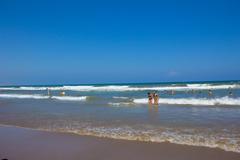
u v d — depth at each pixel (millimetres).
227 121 13516
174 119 14570
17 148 9109
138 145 9055
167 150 8352
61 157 7953
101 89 59750
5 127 13367
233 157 7477
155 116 15875
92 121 14547
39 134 11336
